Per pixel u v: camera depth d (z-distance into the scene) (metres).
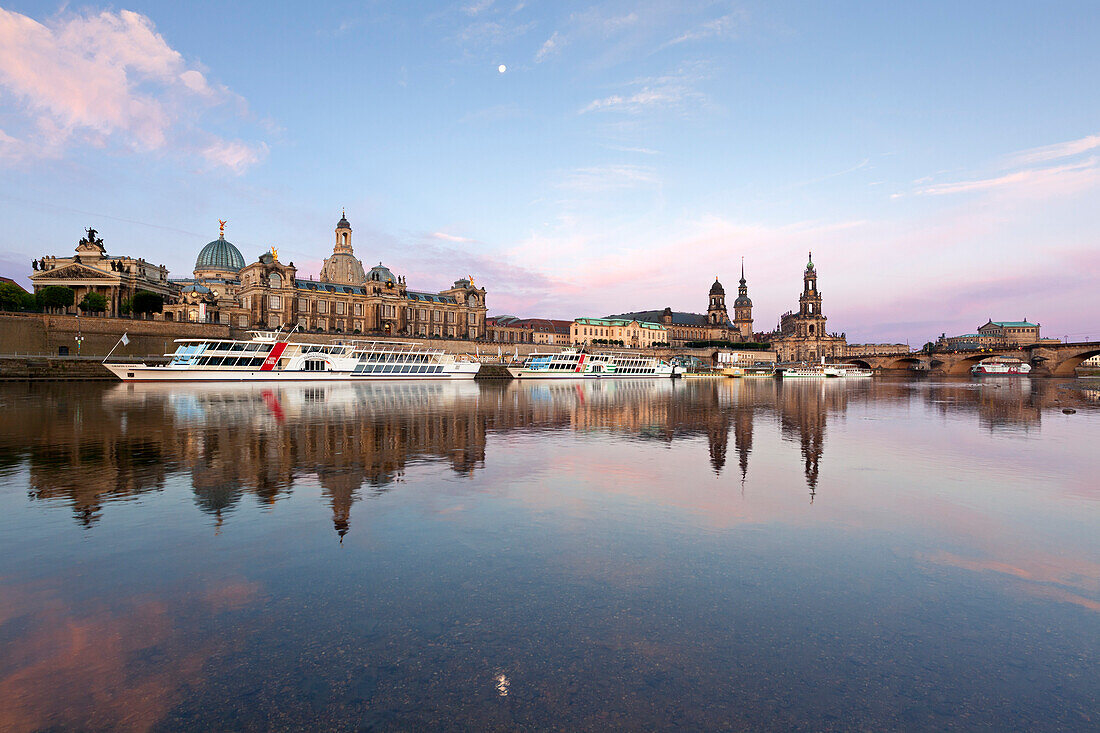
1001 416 41.94
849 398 66.94
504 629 8.08
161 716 6.06
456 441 26.25
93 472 18.38
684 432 30.98
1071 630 8.14
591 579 9.88
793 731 5.89
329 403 47.59
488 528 12.70
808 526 13.06
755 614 8.60
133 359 93.19
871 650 7.56
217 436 26.58
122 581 9.62
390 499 15.23
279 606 8.73
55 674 6.86
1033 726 6.00
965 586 9.67
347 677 6.87
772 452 24.11
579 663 7.21
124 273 134.62
